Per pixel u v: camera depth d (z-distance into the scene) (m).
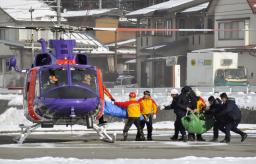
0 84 185.62
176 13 183.12
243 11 158.12
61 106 49.66
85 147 48.28
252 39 156.25
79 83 51.09
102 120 54.69
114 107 56.03
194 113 54.72
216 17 165.38
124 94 113.69
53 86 50.66
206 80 141.00
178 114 54.66
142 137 56.28
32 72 52.56
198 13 173.38
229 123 53.34
